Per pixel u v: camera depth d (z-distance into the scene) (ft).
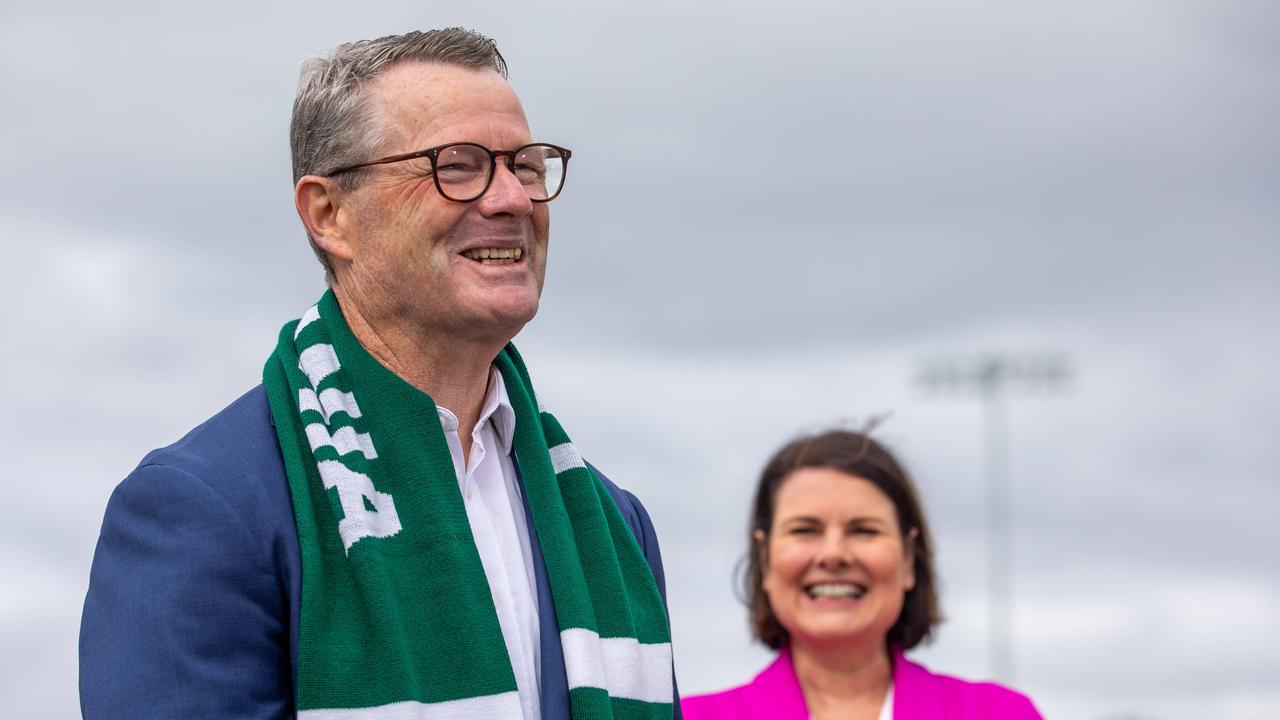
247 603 8.14
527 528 9.62
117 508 8.38
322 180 9.28
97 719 7.80
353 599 8.39
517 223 9.12
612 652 9.37
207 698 7.89
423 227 8.93
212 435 8.71
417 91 9.16
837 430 17.06
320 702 8.07
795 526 16.37
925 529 16.75
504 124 9.23
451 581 8.62
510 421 9.79
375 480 8.83
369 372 9.07
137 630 7.92
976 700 16.39
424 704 8.32
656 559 10.75
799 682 16.61
